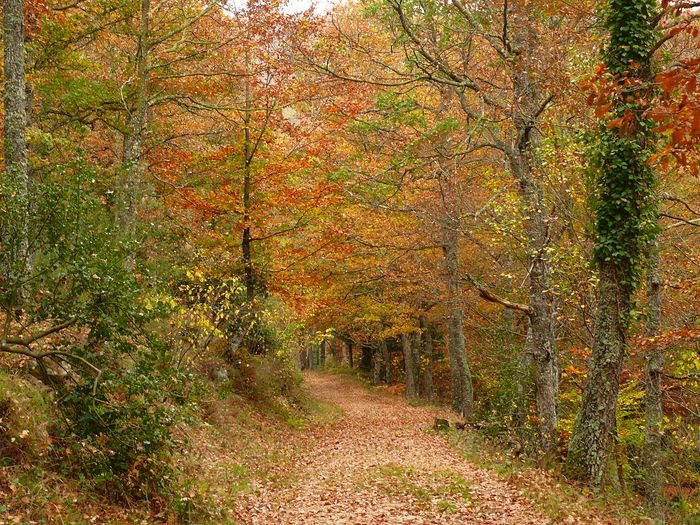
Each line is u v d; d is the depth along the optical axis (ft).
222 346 62.13
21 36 34.19
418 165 51.52
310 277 65.62
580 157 41.14
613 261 36.27
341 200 59.77
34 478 21.13
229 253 62.80
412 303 95.81
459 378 82.84
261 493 34.40
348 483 37.52
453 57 53.72
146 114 55.88
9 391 23.16
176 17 53.98
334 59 53.06
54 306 23.07
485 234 61.98
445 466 42.60
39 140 42.19
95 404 24.03
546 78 40.50
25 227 22.82
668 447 47.98
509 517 27.86
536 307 48.37
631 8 33.83
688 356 42.06
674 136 15.61
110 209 45.29
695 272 45.21
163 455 25.89
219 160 59.26
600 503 32.07
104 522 21.49
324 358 203.31
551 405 47.21
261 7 50.19
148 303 26.68
